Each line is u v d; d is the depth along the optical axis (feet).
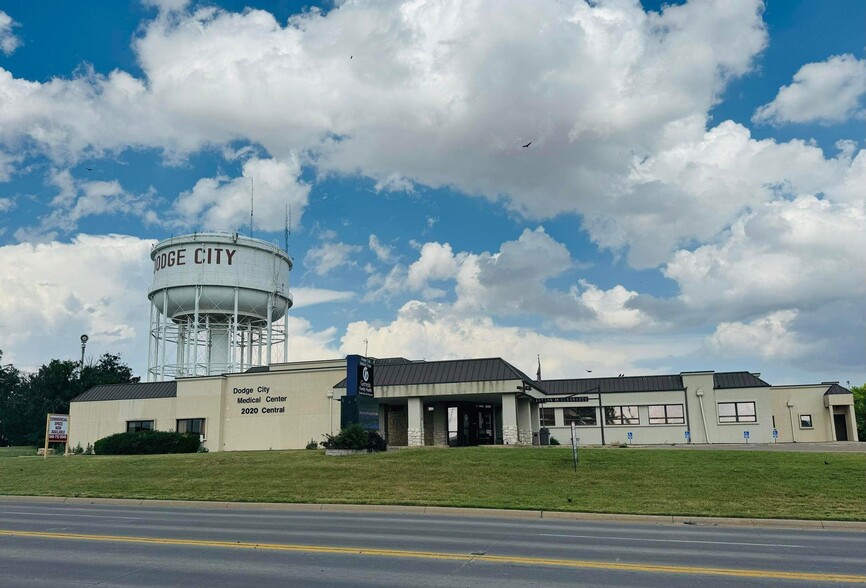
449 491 73.56
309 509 68.74
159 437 135.44
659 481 74.28
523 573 33.83
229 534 48.26
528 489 73.00
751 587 30.89
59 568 35.70
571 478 77.30
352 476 83.76
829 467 77.82
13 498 82.53
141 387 165.27
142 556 38.99
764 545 44.32
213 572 34.27
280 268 192.34
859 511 60.03
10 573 34.55
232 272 179.63
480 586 30.89
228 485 82.28
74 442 165.48
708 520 58.34
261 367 165.99
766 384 153.99
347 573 33.83
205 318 182.80
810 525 56.44
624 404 163.63
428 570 34.55
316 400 144.77
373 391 118.73
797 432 154.20
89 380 244.63
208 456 109.09
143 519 58.95
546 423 168.76
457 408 145.07
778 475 74.79
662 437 158.81
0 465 110.11
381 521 57.47
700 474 76.79
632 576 33.17
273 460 99.71
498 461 88.58
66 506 73.36
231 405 151.84
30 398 248.93
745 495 67.26
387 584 31.32
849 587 31.01
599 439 164.04
